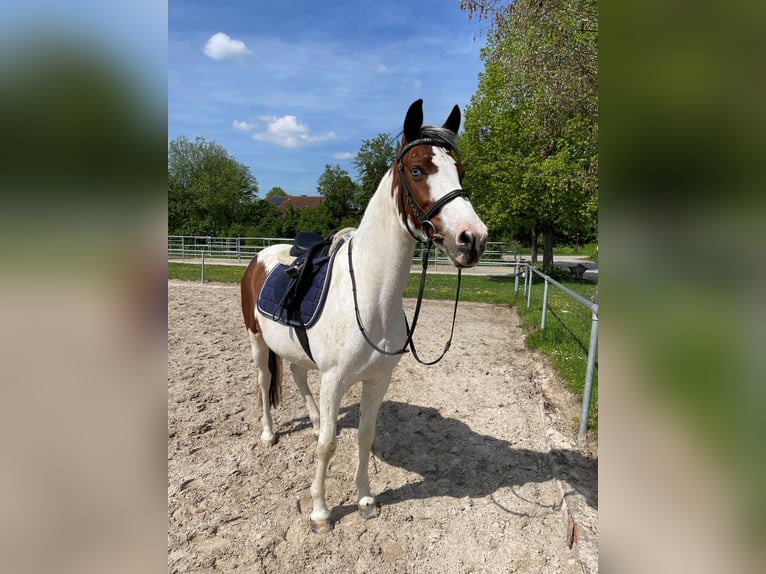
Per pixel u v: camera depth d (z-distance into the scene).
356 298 2.14
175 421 3.60
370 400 2.41
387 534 2.36
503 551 2.24
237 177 36.22
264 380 3.24
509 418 3.76
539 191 15.08
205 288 10.74
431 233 1.80
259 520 2.45
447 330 7.12
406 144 1.94
